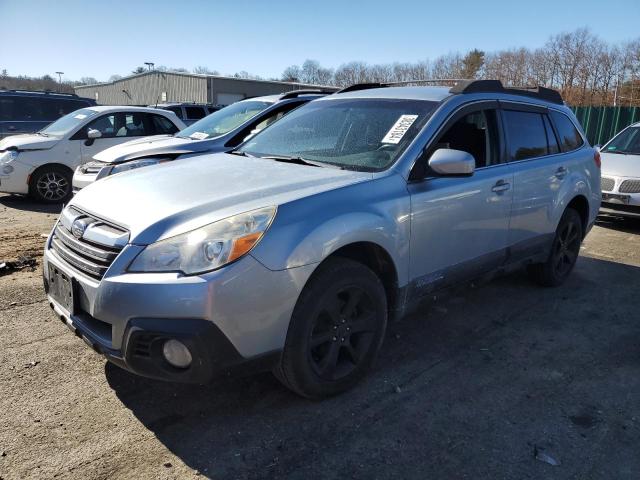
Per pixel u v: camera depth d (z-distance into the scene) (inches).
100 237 109.3
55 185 369.4
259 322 103.4
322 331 117.9
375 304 126.1
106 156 286.7
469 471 101.5
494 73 2020.2
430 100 152.5
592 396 130.0
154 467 99.7
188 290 96.6
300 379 114.5
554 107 199.3
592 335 166.1
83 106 568.1
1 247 239.3
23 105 534.3
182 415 116.0
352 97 170.7
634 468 104.2
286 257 104.8
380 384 131.8
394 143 140.5
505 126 168.2
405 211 129.6
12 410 114.9
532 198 175.2
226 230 101.7
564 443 111.0
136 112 400.2
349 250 124.8
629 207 307.1
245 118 286.2
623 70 1593.3
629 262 251.9
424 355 148.5
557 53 1818.4
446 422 116.9
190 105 671.8
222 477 97.8
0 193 408.2
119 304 99.6
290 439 109.0
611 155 337.4
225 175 130.6
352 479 98.3
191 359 98.8
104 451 103.4
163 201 113.7
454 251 147.7
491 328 168.6
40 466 98.4
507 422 117.7
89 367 134.1
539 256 189.9
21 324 157.2
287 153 155.3
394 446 108.0
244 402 121.5
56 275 120.4
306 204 112.2
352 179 126.0
